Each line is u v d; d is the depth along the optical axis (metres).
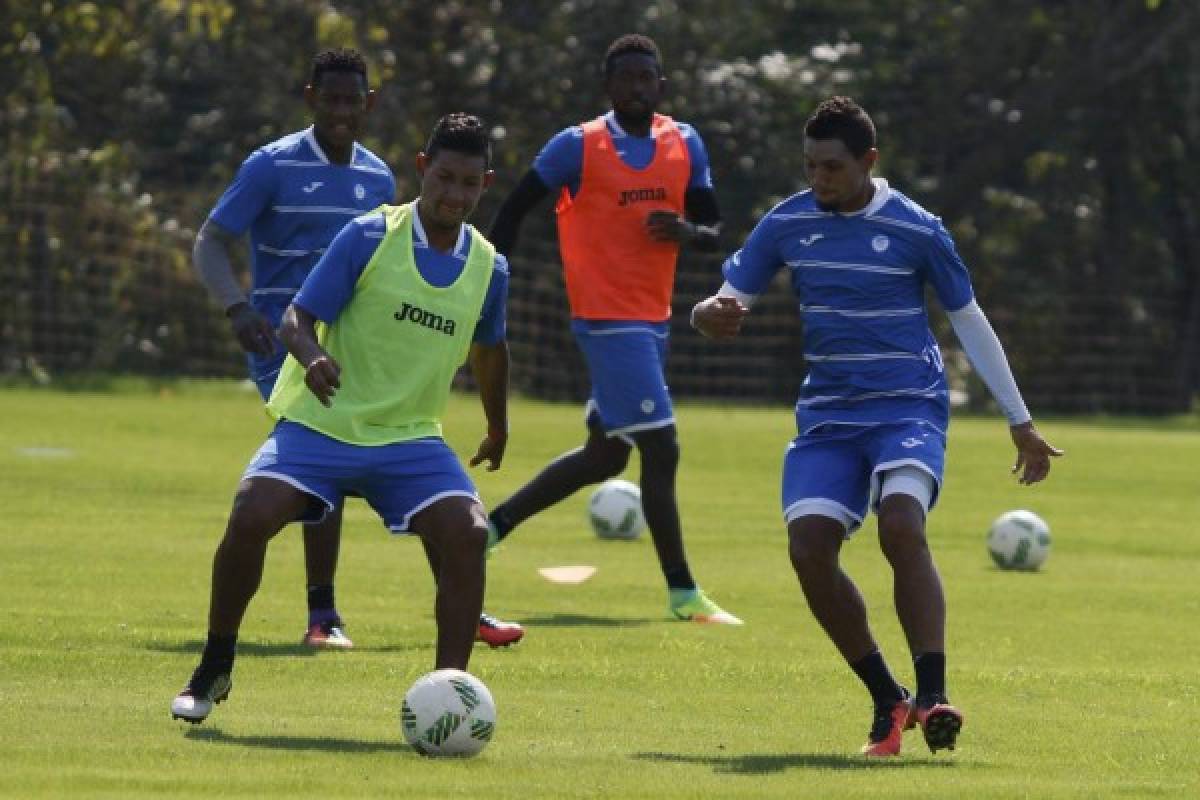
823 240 22.53
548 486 34.66
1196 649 30.44
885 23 102.25
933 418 22.36
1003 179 105.88
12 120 87.31
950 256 22.47
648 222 33.19
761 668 27.19
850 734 22.72
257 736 21.17
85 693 23.50
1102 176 103.44
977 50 101.88
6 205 87.12
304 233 29.27
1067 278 102.62
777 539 44.59
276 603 32.56
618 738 21.92
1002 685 26.38
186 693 21.70
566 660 27.52
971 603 35.34
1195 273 102.88
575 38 96.06
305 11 93.44
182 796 18.05
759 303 96.31
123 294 89.38
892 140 101.62
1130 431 85.75
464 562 21.66
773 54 99.69
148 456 57.97
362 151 29.69
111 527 41.81
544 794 18.55
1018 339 100.56
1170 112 101.75
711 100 96.88
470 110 94.69
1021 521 40.66
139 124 93.69
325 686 24.66
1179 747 22.20
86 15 89.00
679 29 97.12
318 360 21.38
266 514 21.50
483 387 23.84
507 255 33.81
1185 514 53.25
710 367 96.06
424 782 18.94
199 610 31.02
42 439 61.81
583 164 33.31
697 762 20.59
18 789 18.09
